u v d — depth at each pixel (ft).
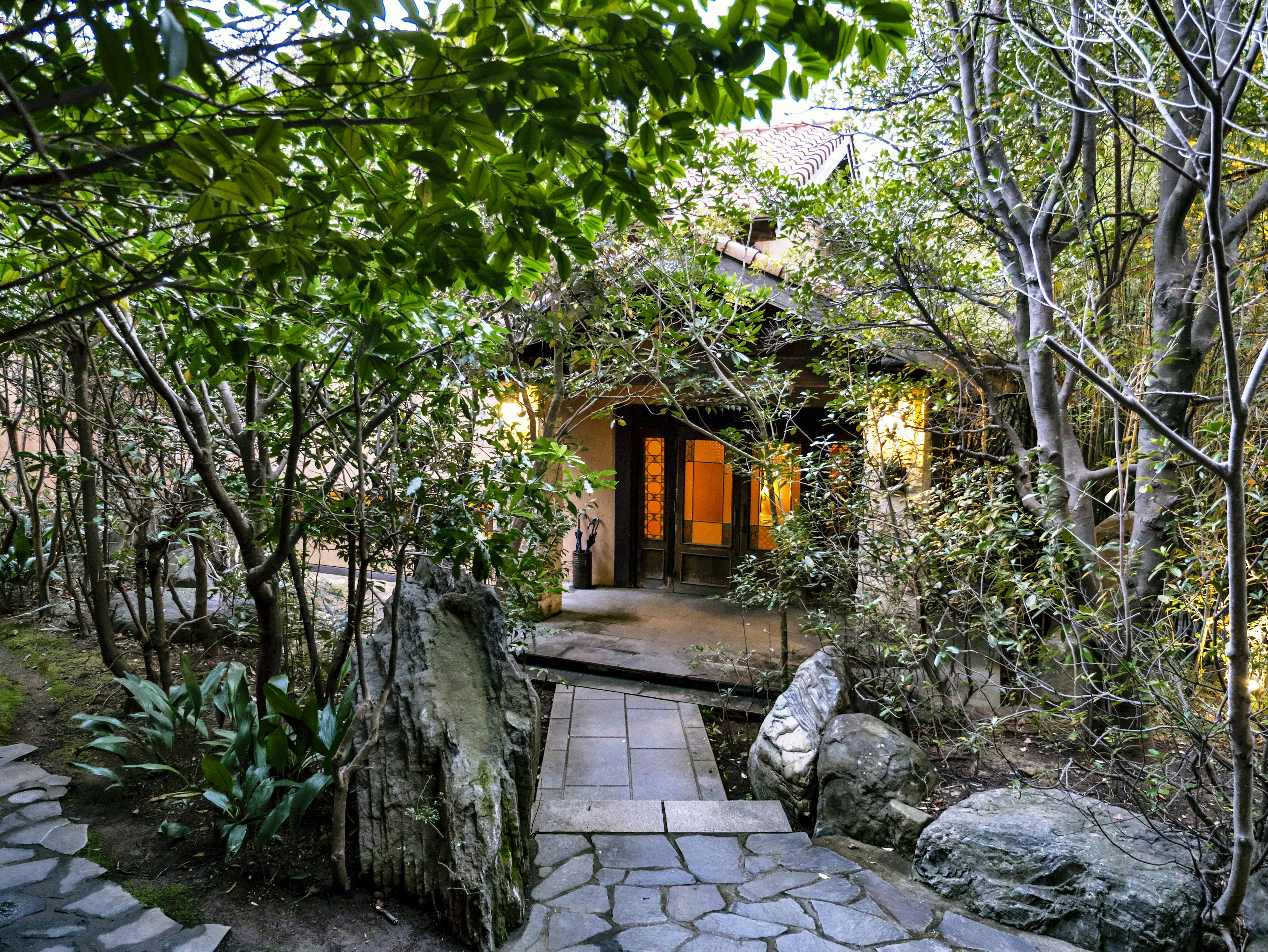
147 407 14.26
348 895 9.47
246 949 8.34
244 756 10.88
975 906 9.83
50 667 15.75
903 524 14.75
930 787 12.16
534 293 16.98
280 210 5.01
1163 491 12.17
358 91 4.69
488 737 10.49
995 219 14.73
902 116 16.83
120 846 10.02
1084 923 9.12
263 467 12.10
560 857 11.07
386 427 12.45
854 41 4.90
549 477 17.28
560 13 4.47
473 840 9.27
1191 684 9.89
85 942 8.16
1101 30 10.53
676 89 4.71
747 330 16.94
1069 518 13.20
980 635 13.30
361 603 9.63
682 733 16.25
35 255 7.22
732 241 19.21
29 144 5.24
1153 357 11.84
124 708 13.51
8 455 20.31
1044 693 13.61
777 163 25.41
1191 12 8.52
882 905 9.89
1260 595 9.61
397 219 5.32
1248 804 7.63
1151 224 13.73
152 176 4.93
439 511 10.14
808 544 15.08
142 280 5.36
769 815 12.39
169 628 17.63
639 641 21.75
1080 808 10.22
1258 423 10.73
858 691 15.24
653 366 17.67
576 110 4.42
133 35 3.27
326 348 9.95
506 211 5.45
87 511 13.35
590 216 7.67
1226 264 6.39
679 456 28.27
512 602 16.10
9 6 3.69
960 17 14.03
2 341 4.46
